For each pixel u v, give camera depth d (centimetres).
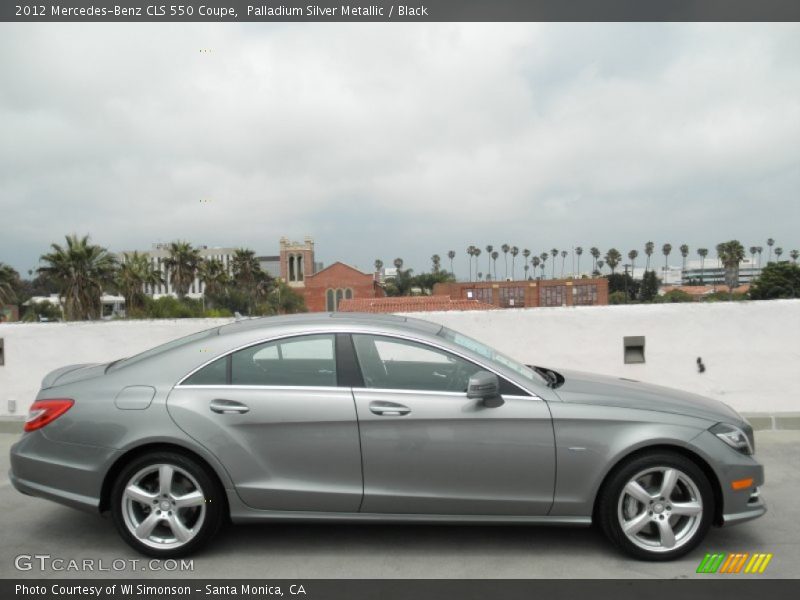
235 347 408
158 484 393
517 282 11438
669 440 379
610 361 756
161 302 7000
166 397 394
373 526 447
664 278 17362
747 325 743
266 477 388
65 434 394
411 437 385
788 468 577
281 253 14212
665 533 382
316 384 399
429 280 15700
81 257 5553
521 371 420
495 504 386
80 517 471
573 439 382
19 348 784
